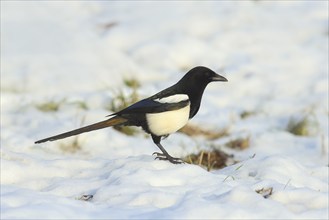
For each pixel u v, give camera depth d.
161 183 9.48
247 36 18.78
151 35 18.70
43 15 19.03
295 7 20.25
